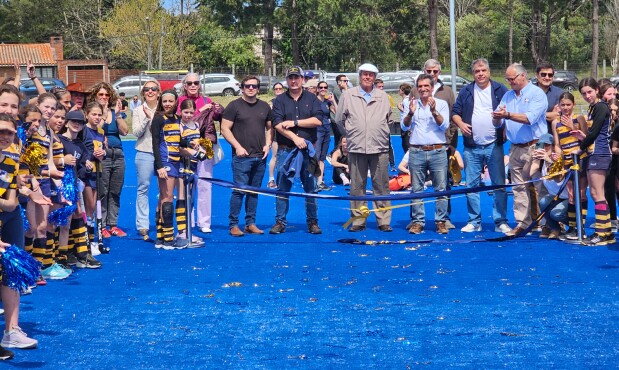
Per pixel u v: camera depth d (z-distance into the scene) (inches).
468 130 437.1
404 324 264.5
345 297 300.0
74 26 3036.4
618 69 2628.0
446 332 255.4
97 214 386.9
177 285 323.3
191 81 443.8
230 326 264.5
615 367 223.1
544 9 2960.1
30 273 237.6
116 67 2731.3
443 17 3174.2
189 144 404.5
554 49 3011.8
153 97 429.7
